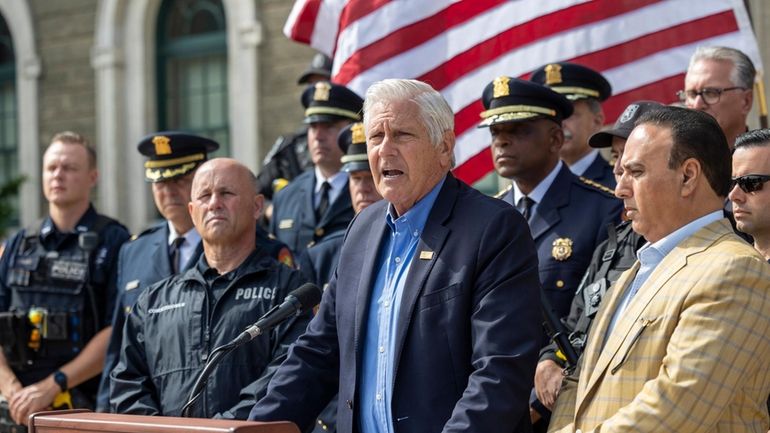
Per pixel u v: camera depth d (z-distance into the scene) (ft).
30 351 19.84
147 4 40.32
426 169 11.71
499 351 10.94
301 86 36.24
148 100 40.55
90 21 41.04
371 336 11.86
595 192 16.26
